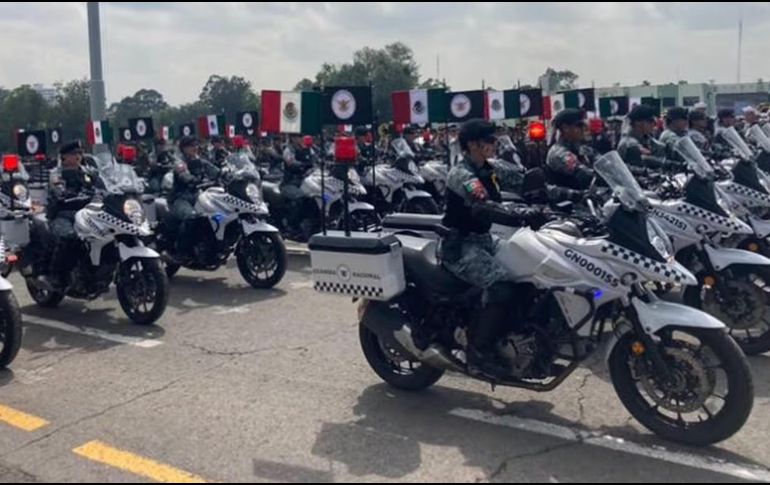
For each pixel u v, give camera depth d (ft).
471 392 17.69
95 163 26.55
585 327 14.66
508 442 14.92
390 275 16.44
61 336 23.43
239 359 20.49
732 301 19.60
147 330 23.76
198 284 30.53
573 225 15.19
